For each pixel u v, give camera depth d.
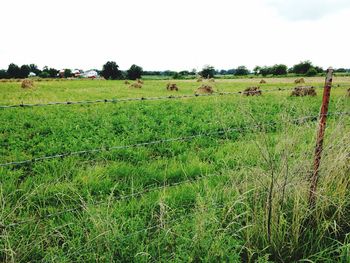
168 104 16.81
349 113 4.38
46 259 3.13
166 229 3.42
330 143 4.01
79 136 9.41
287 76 82.94
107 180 5.50
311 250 3.41
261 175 3.88
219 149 7.78
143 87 42.94
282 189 3.70
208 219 3.45
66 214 4.17
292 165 3.96
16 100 22.38
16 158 7.33
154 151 8.07
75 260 3.17
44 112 14.11
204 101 17.81
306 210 3.61
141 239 3.51
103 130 9.91
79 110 14.76
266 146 3.85
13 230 3.64
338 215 3.75
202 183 5.22
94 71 115.81
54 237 3.52
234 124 9.64
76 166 6.65
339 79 45.06
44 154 7.73
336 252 3.51
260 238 3.50
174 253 3.06
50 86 44.19
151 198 4.76
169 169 6.14
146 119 11.95
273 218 3.55
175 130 10.06
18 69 114.56
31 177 6.01
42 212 4.35
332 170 4.04
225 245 3.16
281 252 3.41
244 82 54.72
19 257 3.12
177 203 4.57
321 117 4.02
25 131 10.27
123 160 7.10
